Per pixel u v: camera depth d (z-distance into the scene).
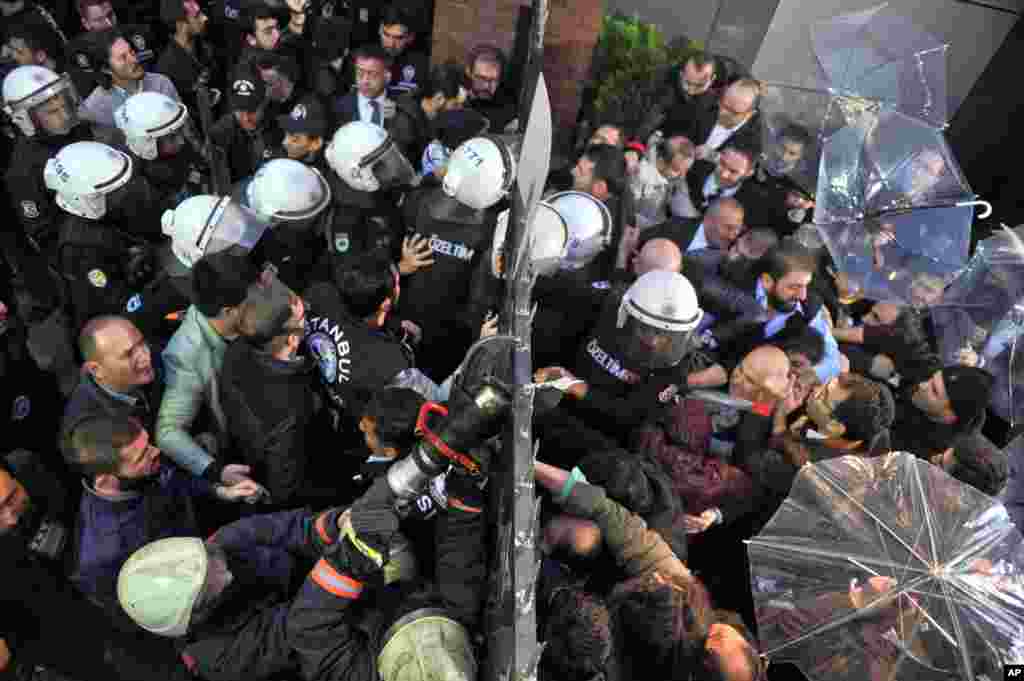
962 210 4.12
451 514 1.96
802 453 2.80
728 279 3.85
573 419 2.85
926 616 1.95
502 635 1.50
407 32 5.13
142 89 4.57
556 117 5.52
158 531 2.38
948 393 3.17
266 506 2.78
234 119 4.39
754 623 2.74
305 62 5.21
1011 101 7.42
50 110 3.62
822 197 4.34
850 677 1.96
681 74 5.35
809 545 2.21
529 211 1.86
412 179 3.52
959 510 2.20
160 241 3.44
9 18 4.51
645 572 2.21
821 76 5.27
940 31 7.41
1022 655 1.89
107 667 2.03
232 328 2.54
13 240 3.97
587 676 1.77
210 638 1.90
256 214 3.19
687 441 2.82
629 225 4.02
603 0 4.95
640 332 2.72
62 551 2.37
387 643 1.76
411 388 2.39
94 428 2.14
